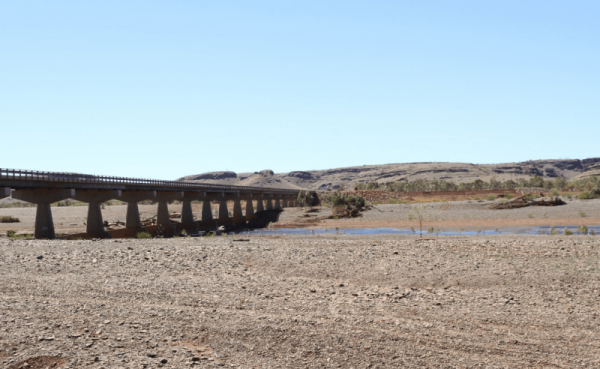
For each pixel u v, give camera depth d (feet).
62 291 59.00
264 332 44.83
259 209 458.09
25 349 39.01
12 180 164.35
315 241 118.32
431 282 65.98
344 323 47.88
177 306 53.16
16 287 60.95
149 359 38.14
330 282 66.59
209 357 39.40
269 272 73.41
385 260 78.48
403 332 45.78
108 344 41.01
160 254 87.15
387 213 312.50
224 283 64.64
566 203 301.02
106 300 55.26
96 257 84.48
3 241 118.21
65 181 188.85
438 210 311.88
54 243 113.91
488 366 39.11
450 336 45.14
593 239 104.42
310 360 39.50
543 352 42.01
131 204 252.83
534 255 79.15
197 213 404.16
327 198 491.31
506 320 49.78
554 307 54.34
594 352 42.09
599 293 58.85
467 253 82.53
